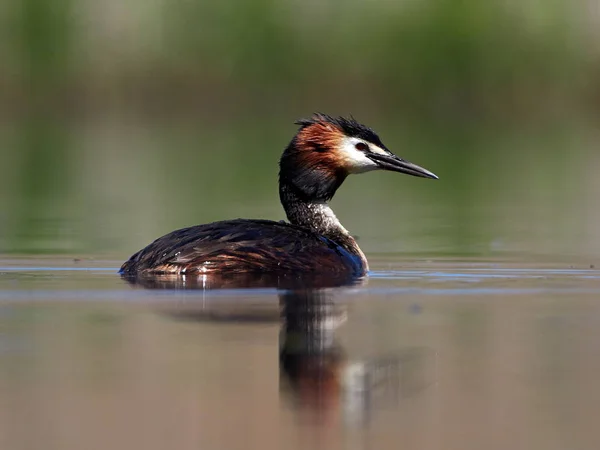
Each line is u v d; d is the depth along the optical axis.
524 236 18.22
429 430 7.39
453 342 9.52
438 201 24.44
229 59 39.84
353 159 13.86
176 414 7.61
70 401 7.84
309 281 12.08
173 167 29.75
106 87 40.09
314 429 7.38
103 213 21.16
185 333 9.70
